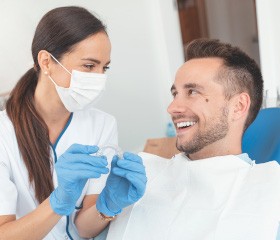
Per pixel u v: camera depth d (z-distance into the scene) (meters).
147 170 1.35
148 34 3.48
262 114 1.45
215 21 4.86
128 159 1.06
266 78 2.89
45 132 1.29
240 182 1.14
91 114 1.44
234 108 1.24
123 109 3.29
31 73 1.33
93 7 3.00
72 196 1.04
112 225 1.26
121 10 3.21
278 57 2.84
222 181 1.16
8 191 1.16
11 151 1.25
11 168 1.25
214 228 1.07
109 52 1.25
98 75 1.24
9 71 2.56
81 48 1.18
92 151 1.05
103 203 1.16
